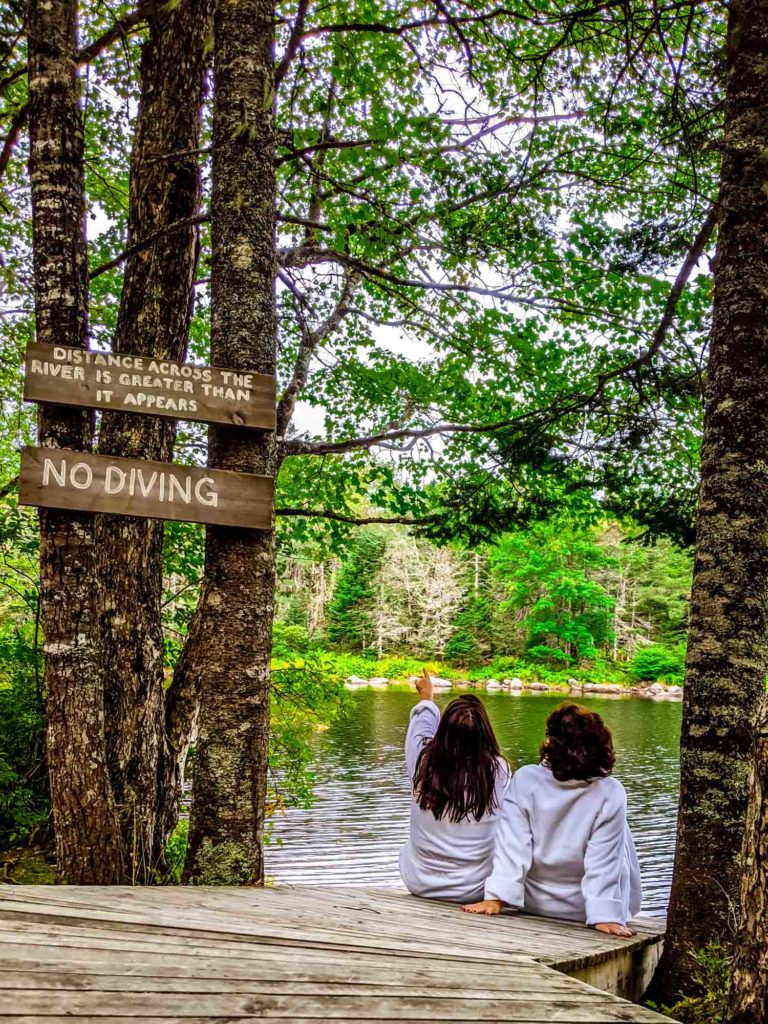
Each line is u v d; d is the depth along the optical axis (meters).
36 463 3.09
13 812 5.91
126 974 1.79
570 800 3.13
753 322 3.24
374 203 5.68
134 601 4.68
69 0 3.64
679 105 4.88
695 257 5.20
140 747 4.59
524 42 6.75
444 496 7.55
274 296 3.69
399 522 7.50
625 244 5.41
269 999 1.72
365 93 6.76
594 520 7.82
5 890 2.48
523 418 6.69
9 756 6.30
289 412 6.63
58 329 3.51
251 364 3.53
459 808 3.27
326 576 52.72
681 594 44.91
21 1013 1.56
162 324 4.94
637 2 5.35
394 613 48.97
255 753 3.35
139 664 4.66
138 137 5.07
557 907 3.13
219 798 3.27
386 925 2.59
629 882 3.28
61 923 2.11
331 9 7.10
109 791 3.37
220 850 3.24
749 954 1.96
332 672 8.81
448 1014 1.71
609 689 39.09
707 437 3.31
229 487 3.34
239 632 3.37
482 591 47.94
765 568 3.16
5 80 4.80
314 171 5.42
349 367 8.55
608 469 6.35
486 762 3.32
